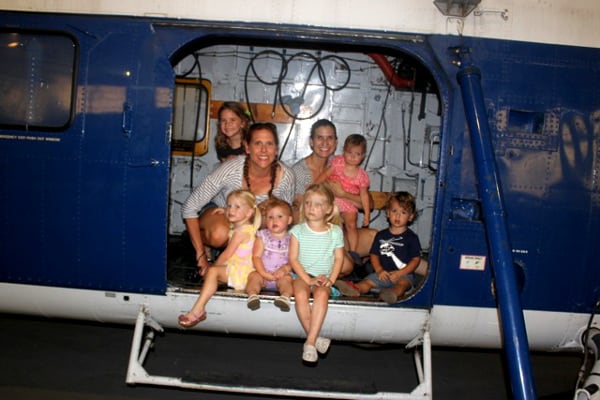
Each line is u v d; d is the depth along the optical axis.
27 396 3.28
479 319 3.27
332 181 4.10
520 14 3.20
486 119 2.96
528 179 3.18
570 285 3.26
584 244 3.23
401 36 3.16
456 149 3.14
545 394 3.72
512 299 2.73
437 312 3.25
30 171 3.24
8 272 3.33
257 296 3.08
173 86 3.15
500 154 3.17
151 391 3.47
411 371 3.96
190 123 4.95
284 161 5.02
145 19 3.17
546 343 3.42
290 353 4.15
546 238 3.21
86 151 3.21
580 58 3.21
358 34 3.14
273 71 4.96
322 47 4.80
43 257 3.29
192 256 4.22
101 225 3.23
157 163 3.16
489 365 4.16
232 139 4.39
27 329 4.28
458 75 3.10
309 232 3.20
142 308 3.28
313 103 4.98
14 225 3.29
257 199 3.58
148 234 3.21
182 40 3.16
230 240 3.30
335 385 3.06
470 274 3.22
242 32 3.15
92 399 3.31
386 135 5.02
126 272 3.25
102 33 3.19
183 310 3.26
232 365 3.89
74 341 4.12
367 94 4.98
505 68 3.17
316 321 3.00
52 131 3.22
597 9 3.24
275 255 3.26
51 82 3.22
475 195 3.15
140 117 3.16
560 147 3.19
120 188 3.20
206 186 3.53
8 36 3.24
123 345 4.10
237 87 4.98
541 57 3.19
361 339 3.33
